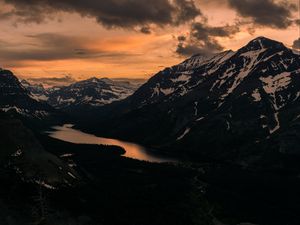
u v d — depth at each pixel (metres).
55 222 136.75
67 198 173.12
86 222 154.88
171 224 184.25
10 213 129.00
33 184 164.88
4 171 179.88
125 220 173.00
